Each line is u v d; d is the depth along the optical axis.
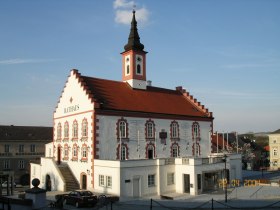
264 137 143.00
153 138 53.12
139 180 44.75
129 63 59.12
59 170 51.38
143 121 52.16
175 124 56.66
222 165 51.03
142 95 57.78
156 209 32.56
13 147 82.81
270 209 30.77
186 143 57.97
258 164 110.56
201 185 46.81
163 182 47.34
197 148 59.72
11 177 58.94
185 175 48.16
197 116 60.31
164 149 54.44
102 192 44.84
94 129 46.88
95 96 49.47
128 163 43.62
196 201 38.69
